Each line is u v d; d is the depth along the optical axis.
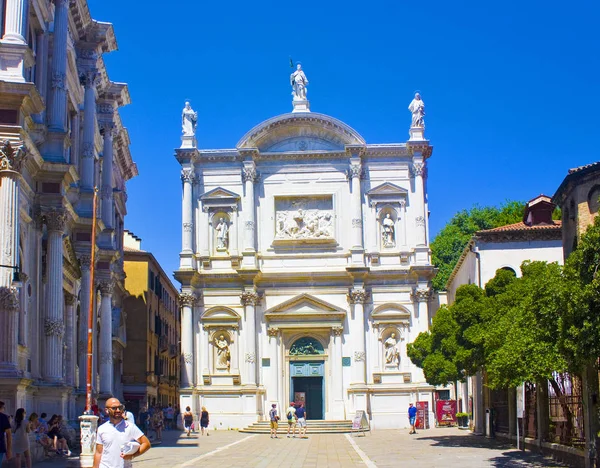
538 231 51.25
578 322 24.41
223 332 62.69
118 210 61.31
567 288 24.31
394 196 63.53
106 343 50.44
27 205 35.75
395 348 61.56
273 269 63.47
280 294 63.06
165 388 92.00
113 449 14.20
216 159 64.62
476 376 51.50
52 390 36.59
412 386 60.75
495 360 32.22
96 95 52.53
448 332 43.38
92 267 33.38
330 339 62.09
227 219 64.19
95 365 49.12
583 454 28.62
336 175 64.25
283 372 62.31
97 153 52.22
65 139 38.12
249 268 62.16
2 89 31.03
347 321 62.19
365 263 62.75
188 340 62.00
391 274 62.31
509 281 41.12
